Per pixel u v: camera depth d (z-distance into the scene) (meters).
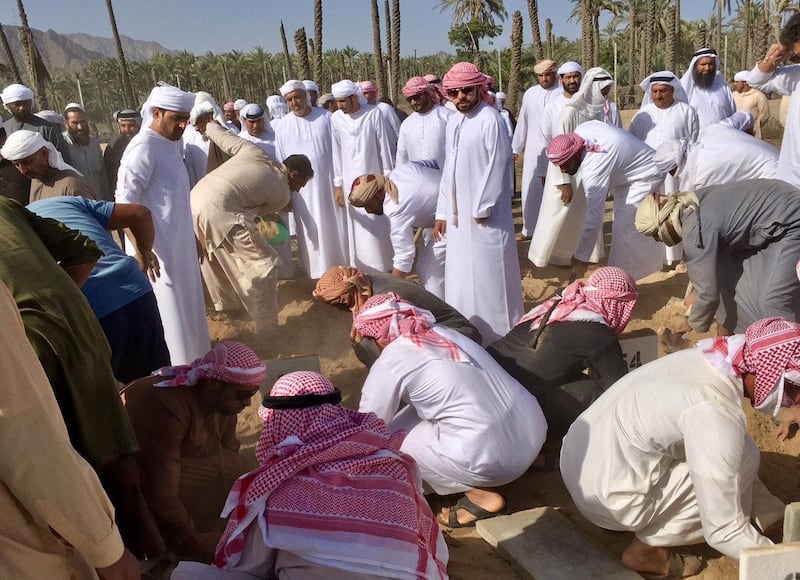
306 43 25.78
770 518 3.56
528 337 4.36
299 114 7.39
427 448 3.87
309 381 2.81
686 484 3.26
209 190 5.83
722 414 3.03
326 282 4.37
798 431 4.58
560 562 3.45
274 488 2.66
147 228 4.29
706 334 5.59
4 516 1.84
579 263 7.20
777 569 2.80
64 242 3.21
